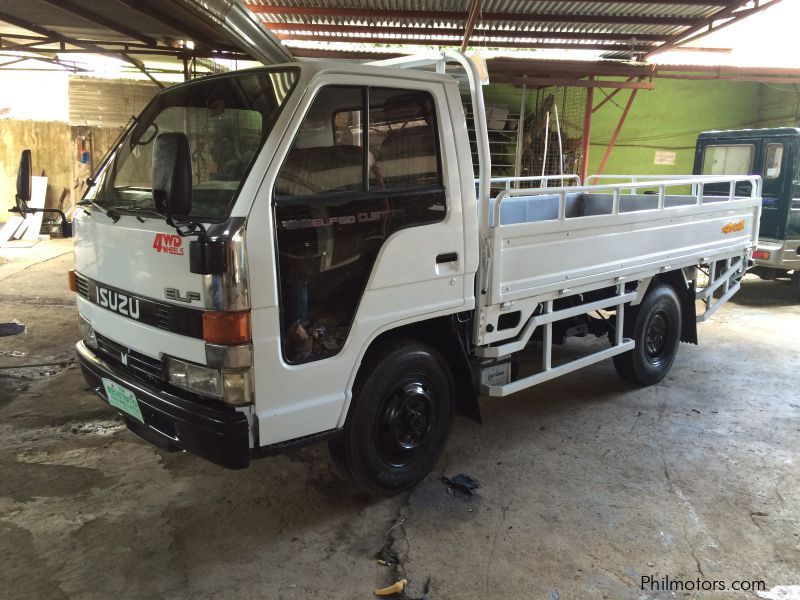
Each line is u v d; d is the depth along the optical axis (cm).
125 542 296
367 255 292
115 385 305
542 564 286
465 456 391
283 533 306
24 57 1001
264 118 273
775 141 821
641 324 490
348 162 286
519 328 378
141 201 307
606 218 420
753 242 608
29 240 1193
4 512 318
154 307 276
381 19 868
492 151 1218
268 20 884
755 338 661
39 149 1277
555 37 978
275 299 260
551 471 372
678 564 287
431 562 286
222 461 262
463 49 884
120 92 1277
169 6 666
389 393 320
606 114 1355
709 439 417
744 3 784
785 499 342
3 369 520
